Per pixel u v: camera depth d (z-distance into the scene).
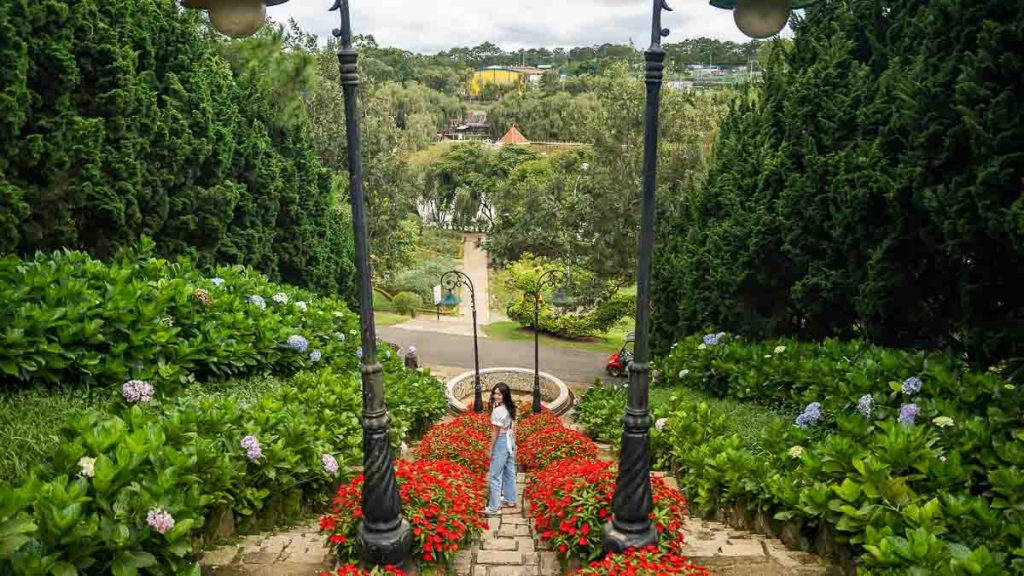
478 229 55.66
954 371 6.62
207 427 5.45
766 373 8.66
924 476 4.95
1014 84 5.87
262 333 8.70
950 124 6.45
